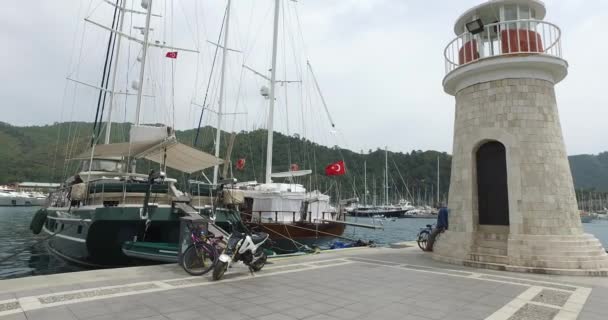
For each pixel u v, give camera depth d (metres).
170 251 11.70
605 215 119.94
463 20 12.85
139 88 19.27
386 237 37.88
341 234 21.59
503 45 11.54
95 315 5.45
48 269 15.16
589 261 9.62
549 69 11.21
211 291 7.14
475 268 10.35
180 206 11.80
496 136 11.14
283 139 55.97
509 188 10.72
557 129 11.17
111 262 13.86
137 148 14.33
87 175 16.41
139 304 6.10
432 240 14.24
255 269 9.36
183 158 15.63
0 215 57.81
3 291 6.83
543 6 11.76
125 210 12.14
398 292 7.21
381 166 117.69
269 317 5.49
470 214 11.41
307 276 8.84
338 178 88.25
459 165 12.12
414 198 119.44
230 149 17.02
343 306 6.14
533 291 7.47
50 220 20.66
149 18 19.91
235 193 15.57
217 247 9.16
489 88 11.49
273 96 25.53
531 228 10.29
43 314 5.46
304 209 21.08
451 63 12.86
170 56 23.59
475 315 5.73
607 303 6.64
